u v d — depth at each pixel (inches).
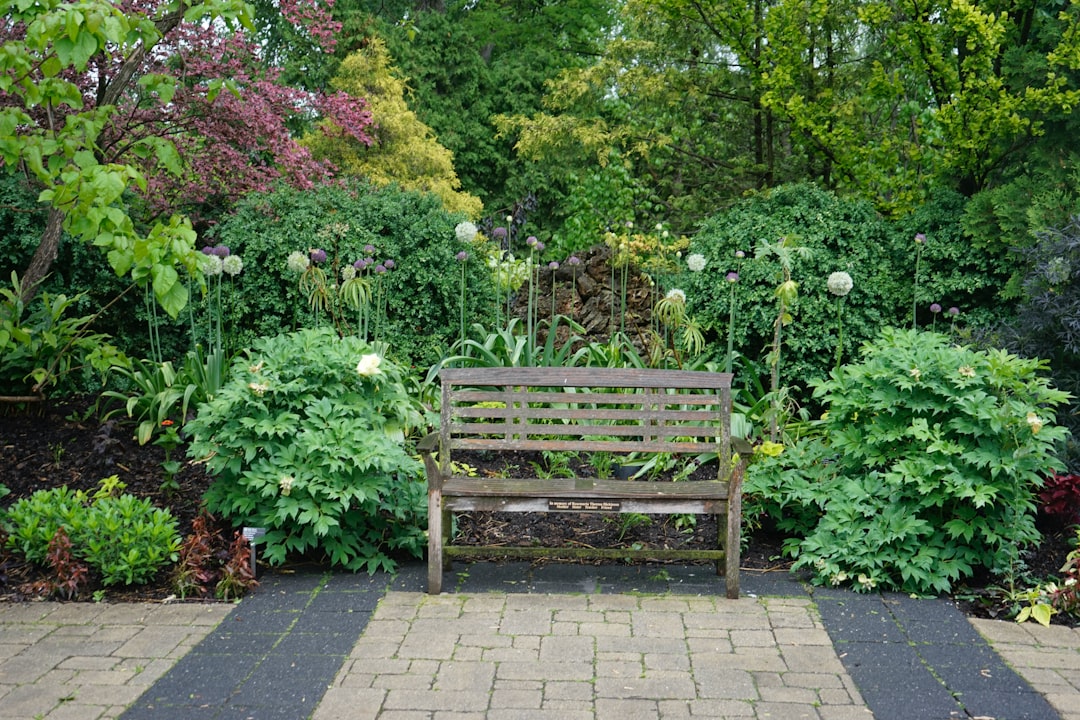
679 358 248.4
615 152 538.6
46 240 228.1
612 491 160.4
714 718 117.8
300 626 146.6
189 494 196.5
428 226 309.6
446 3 758.5
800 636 144.2
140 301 302.5
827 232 320.2
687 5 463.2
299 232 294.2
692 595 162.2
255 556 169.3
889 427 176.2
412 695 123.3
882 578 164.4
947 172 376.5
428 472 159.2
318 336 189.8
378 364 178.4
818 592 163.8
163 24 229.6
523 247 572.4
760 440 224.4
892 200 413.4
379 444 171.2
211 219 338.3
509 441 173.6
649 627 147.3
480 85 721.0
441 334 309.1
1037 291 236.7
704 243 331.9
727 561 159.9
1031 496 169.3
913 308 301.9
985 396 167.9
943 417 174.6
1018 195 297.9
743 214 336.5
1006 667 134.0
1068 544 177.8
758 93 506.0
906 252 320.2
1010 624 151.4
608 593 163.0
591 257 365.4
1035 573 169.0
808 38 452.8
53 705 119.8
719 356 317.1
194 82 318.7
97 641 140.4
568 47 764.6
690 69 529.7
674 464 217.2
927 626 148.9
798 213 325.1
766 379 317.4
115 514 165.0
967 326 301.6
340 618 149.9
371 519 179.3
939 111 347.9
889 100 455.8
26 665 131.7
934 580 161.5
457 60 699.4
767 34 424.8
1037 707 121.5
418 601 158.1
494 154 700.0
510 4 774.5
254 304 293.7
